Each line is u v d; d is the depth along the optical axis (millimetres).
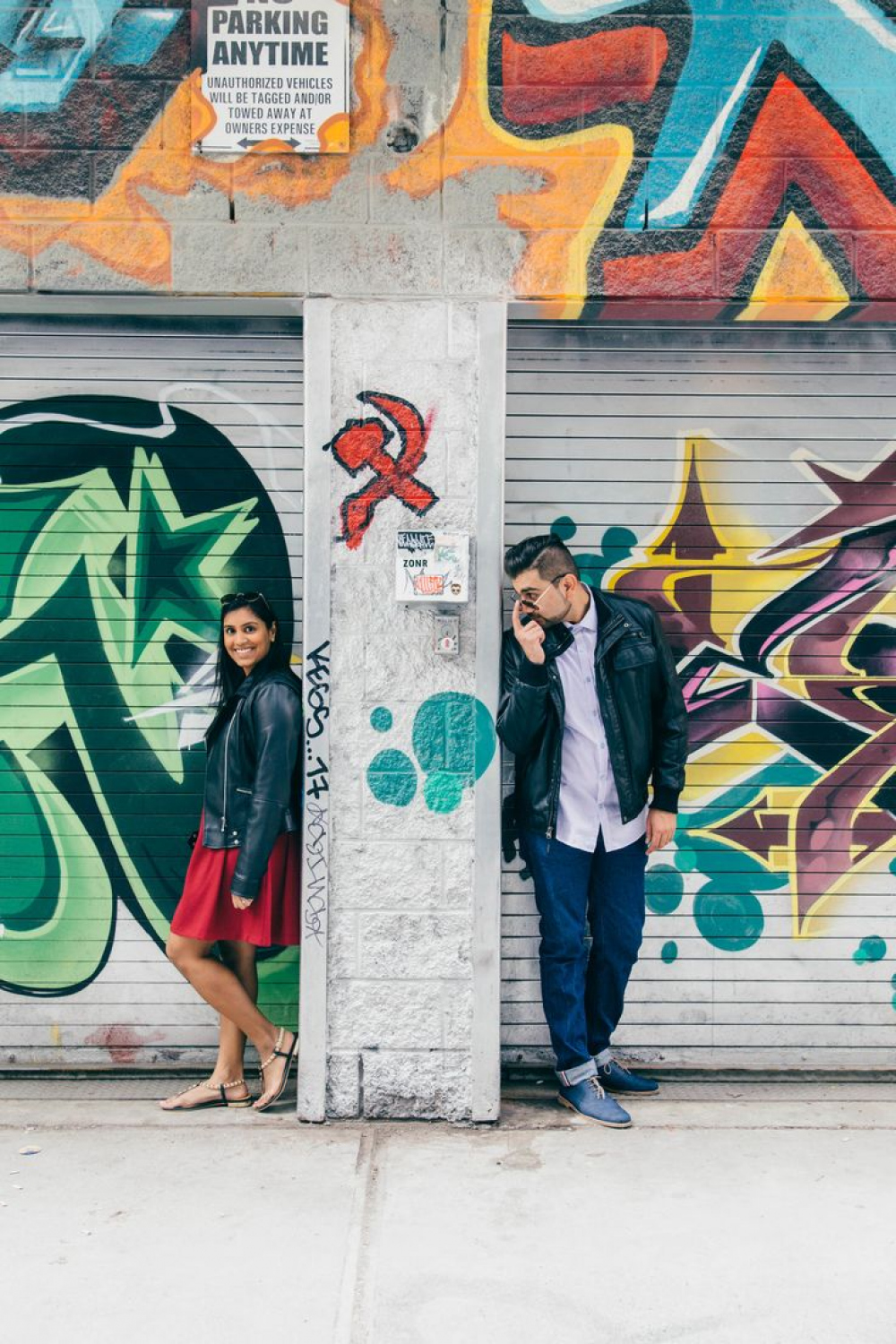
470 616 4074
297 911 4156
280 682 4031
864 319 4273
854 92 4082
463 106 4035
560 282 4059
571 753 4066
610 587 4426
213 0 4012
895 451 4449
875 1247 3230
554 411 4398
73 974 4453
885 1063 4477
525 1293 2994
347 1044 4070
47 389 4387
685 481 4426
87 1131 3979
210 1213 3402
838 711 4477
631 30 4051
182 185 4039
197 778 4453
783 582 4453
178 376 4391
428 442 4062
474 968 4055
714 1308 2930
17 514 4426
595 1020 4234
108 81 4031
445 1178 3627
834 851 4473
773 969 4465
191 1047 4457
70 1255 3174
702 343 4406
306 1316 2895
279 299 4105
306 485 4074
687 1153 3816
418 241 4047
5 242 4043
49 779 4445
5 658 4441
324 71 4016
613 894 4109
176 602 4438
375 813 4070
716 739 4461
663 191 4059
